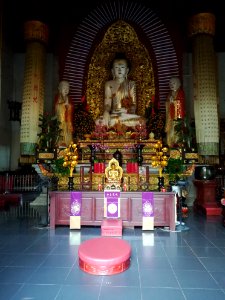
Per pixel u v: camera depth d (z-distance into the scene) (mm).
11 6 13430
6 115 14336
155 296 3246
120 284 3561
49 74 15047
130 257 4410
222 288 3459
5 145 14227
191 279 3719
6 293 3318
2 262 4355
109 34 14695
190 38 12586
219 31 14383
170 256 4641
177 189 7270
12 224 7102
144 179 9180
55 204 6676
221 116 14438
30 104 12227
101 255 3938
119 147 11367
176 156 10406
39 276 3809
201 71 11906
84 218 6629
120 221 6246
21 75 15180
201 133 11586
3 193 11023
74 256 4641
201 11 12445
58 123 11469
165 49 14305
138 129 12195
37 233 6184
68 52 14289
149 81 14438
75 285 3527
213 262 4363
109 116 13242
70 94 14109
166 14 14281
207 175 9867
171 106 12359
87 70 14508
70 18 14406
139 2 14305
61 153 10727
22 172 13258
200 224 7141
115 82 14078
